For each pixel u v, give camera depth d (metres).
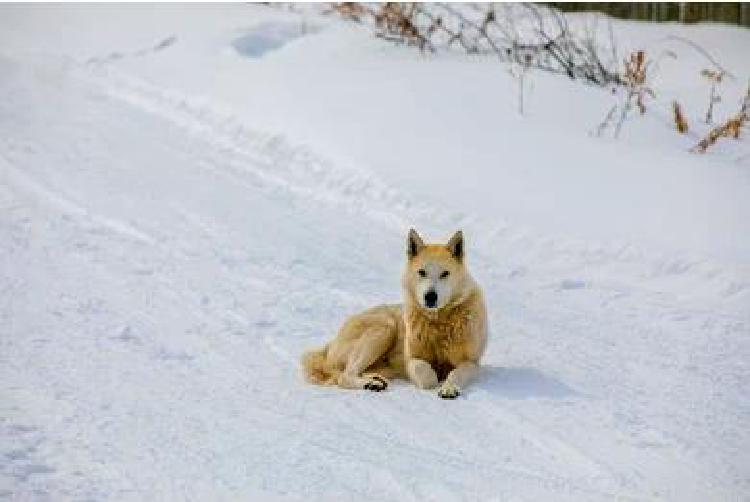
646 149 23.69
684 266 18.31
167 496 9.99
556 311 17.16
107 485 10.18
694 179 21.78
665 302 17.33
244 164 25.23
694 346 15.41
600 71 28.62
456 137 24.80
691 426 12.23
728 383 13.87
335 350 14.25
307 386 13.85
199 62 32.66
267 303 17.22
